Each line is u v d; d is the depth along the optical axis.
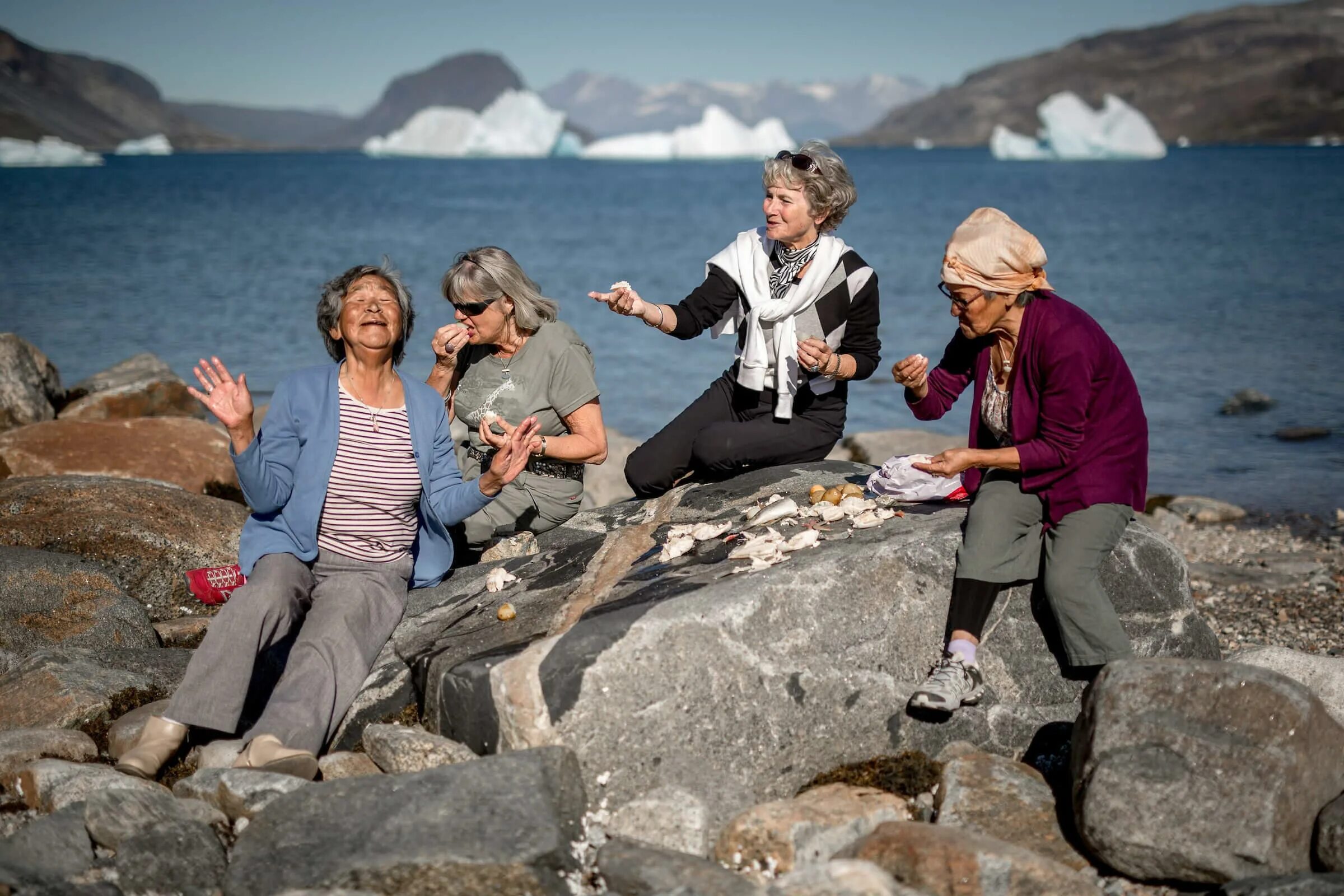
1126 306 24.66
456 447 6.24
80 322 21.95
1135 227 47.22
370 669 4.57
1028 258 4.18
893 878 3.34
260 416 12.43
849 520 4.89
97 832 3.61
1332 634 6.80
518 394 5.72
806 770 4.10
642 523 5.61
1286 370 17.41
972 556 4.27
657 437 6.18
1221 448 13.15
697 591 4.11
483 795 3.52
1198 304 24.81
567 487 5.96
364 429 4.75
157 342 19.84
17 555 5.56
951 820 3.78
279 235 45.22
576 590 4.64
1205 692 3.59
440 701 4.16
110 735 4.48
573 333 5.82
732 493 5.62
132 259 34.22
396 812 3.47
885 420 14.85
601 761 3.81
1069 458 4.22
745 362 5.93
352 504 4.76
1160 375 17.19
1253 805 3.40
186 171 153.88
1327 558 8.80
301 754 4.06
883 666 4.23
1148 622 4.55
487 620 4.55
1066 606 4.25
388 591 4.80
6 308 23.62
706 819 3.65
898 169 157.50
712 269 5.96
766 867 3.54
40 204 64.75
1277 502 11.02
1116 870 3.54
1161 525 10.03
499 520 5.90
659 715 3.86
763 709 4.00
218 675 4.26
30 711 4.61
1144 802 3.46
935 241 42.59
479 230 49.56
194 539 6.16
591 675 3.80
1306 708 3.52
